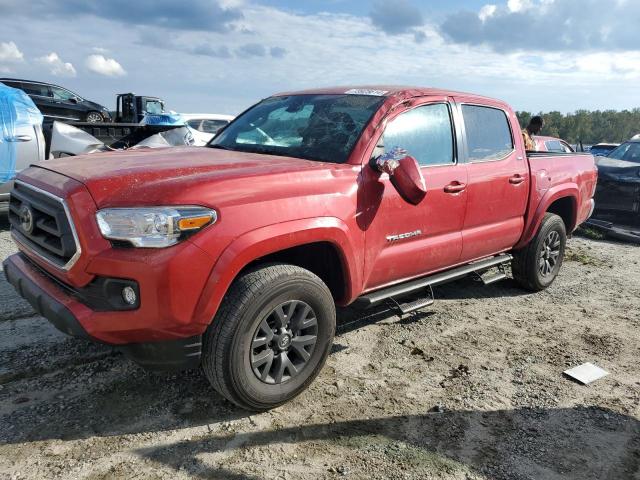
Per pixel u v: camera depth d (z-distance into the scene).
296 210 2.97
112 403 3.11
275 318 3.00
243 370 2.87
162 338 2.65
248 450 2.75
